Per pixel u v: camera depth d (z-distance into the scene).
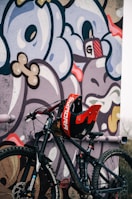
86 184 3.06
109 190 3.24
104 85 3.70
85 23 3.58
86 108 3.55
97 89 3.65
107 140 3.65
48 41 3.34
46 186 3.29
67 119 2.77
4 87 3.07
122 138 3.71
